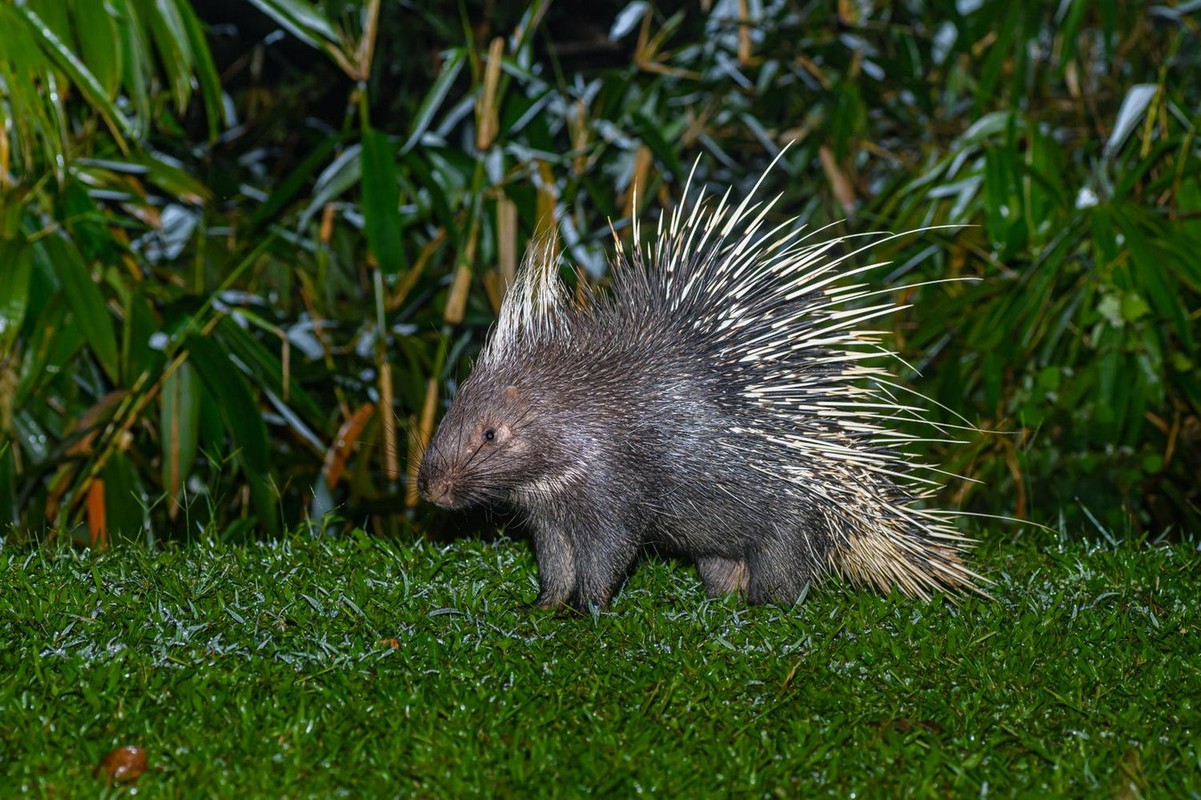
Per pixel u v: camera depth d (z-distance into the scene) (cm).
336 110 1620
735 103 1430
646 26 1384
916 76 1391
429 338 1323
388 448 1148
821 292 766
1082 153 1431
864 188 1525
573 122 1383
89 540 1096
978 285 1231
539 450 705
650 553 852
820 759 523
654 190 1355
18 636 627
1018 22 1282
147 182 1249
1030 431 1186
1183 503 1184
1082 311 1153
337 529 1157
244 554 783
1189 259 1106
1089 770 510
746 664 624
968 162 1295
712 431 710
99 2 1009
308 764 503
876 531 749
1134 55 1473
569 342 736
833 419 736
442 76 1177
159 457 1192
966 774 511
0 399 1075
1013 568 852
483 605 715
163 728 530
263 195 1303
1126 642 691
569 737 539
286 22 1148
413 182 1326
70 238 1110
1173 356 1173
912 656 654
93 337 1026
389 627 662
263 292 1325
